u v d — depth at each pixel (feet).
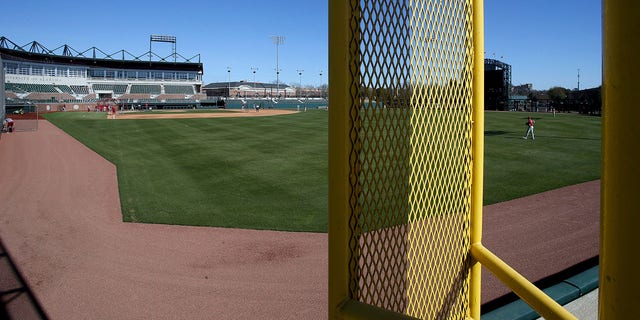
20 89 224.74
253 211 32.42
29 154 62.34
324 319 17.49
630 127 2.71
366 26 5.57
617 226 2.85
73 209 33.63
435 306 7.41
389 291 7.09
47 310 18.33
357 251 5.71
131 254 24.48
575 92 167.94
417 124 6.66
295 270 22.18
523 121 113.09
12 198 37.22
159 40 299.17
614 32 2.74
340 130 5.38
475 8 7.36
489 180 41.68
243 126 104.27
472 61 7.43
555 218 29.84
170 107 237.86
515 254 23.56
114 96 266.16
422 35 6.55
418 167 6.91
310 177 43.88
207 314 17.95
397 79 6.16
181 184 41.93
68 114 162.40
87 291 20.06
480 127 7.64
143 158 58.03
